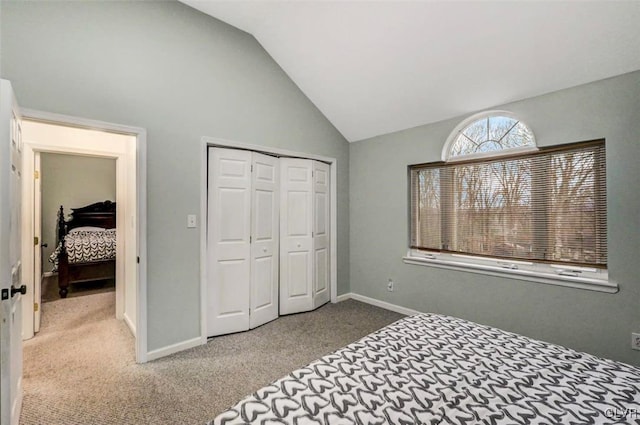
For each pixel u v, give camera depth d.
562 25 1.99
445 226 3.21
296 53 3.09
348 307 3.77
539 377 1.18
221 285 2.91
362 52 2.77
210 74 2.76
